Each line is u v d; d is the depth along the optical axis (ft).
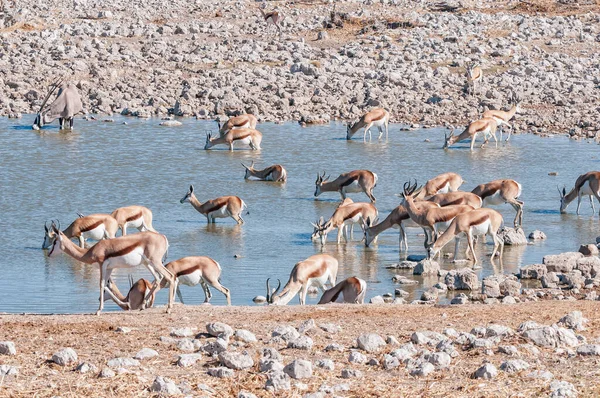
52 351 144.36
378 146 459.73
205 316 181.98
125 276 253.65
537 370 131.95
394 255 281.54
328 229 290.97
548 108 549.54
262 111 541.34
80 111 538.47
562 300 208.03
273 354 139.64
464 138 454.81
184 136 479.00
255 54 650.84
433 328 165.27
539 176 395.75
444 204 308.81
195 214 330.34
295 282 222.69
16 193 346.13
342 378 129.39
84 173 385.29
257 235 301.22
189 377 128.77
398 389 124.06
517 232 296.92
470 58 650.02
